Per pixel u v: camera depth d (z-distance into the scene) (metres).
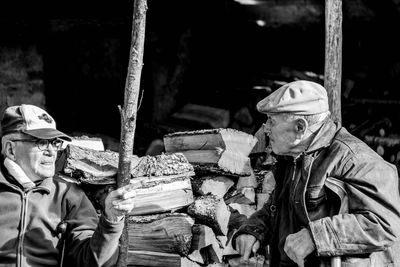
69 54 8.89
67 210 3.88
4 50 7.66
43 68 8.09
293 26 9.40
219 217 4.38
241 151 4.79
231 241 4.15
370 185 3.62
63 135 3.76
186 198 4.47
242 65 9.37
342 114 8.49
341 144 3.73
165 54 8.93
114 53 9.07
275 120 3.80
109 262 3.69
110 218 3.54
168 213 4.40
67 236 3.84
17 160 3.77
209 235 4.36
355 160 3.66
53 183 3.88
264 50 9.48
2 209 3.74
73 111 9.00
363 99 8.80
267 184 4.86
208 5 9.07
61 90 8.92
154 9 8.77
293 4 9.62
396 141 7.93
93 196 4.36
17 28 7.68
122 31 8.53
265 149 5.12
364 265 3.66
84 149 4.29
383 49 9.64
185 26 8.95
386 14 9.56
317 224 3.61
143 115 9.07
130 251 4.38
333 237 3.58
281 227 3.90
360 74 9.48
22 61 7.75
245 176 4.80
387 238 3.57
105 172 4.29
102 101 9.11
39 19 7.90
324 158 3.74
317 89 3.82
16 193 3.76
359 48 9.62
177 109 9.02
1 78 7.65
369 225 3.56
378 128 8.23
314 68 9.61
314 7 9.62
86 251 3.68
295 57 9.59
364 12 9.55
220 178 4.73
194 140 4.77
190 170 4.48
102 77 9.08
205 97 8.99
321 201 3.73
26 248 3.73
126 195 3.52
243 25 9.29
